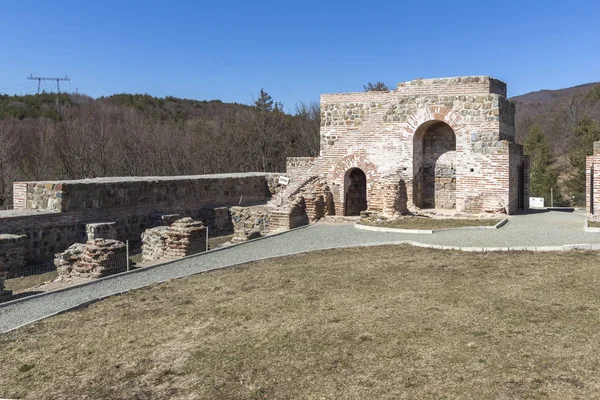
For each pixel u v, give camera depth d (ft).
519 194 88.43
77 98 281.13
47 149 153.38
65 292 40.98
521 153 87.45
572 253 44.80
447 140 85.76
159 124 202.59
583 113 214.07
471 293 33.94
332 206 86.99
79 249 49.21
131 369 25.82
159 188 81.51
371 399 20.66
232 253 54.75
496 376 21.66
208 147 186.09
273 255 52.60
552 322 27.50
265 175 110.22
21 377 25.85
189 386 23.38
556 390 20.12
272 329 29.71
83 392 23.77
